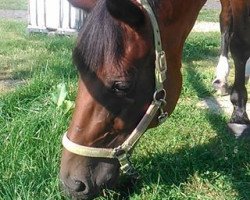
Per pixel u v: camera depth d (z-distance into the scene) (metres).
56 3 3.30
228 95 2.20
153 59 1.04
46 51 2.82
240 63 1.74
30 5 3.36
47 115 1.65
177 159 1.51
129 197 1.34
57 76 2.18
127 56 0.99
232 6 1.67
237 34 1.71
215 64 2.67
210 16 4.59
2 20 4.14
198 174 1.45
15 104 1.86
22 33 3.41
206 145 1.65
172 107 1.14
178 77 1.15
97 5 0.99
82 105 1.03
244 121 1.77
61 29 3.33
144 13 1.00
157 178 1.42
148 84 1.05
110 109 1.02
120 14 0.96
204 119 1.88
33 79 2.11
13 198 1.27
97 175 1.08
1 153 1.47
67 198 1.23
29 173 1.37
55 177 1.34
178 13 1.12
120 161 1.08
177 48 1.15
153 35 1.03
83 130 1.04
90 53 0.97
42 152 1.48
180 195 1.36
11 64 2.57
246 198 1.36
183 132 1.76
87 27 0.98
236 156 1.56
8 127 1.61
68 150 1.06
